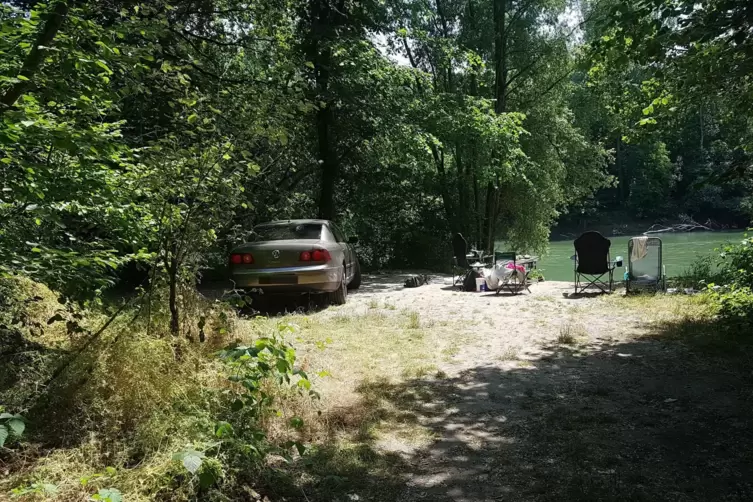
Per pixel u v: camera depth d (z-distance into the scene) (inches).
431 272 716.7
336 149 679.1
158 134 302.2
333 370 212.7
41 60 132.4
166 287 193.5
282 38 458.6
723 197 2208.4
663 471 129.7
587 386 193.5
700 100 280.2
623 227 2176.4
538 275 527.2
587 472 130.4
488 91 848.9
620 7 241.9
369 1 623.2
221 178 177.9
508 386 196.4
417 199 844.0
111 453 120.5
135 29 167.0
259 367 138.8
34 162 140.9
